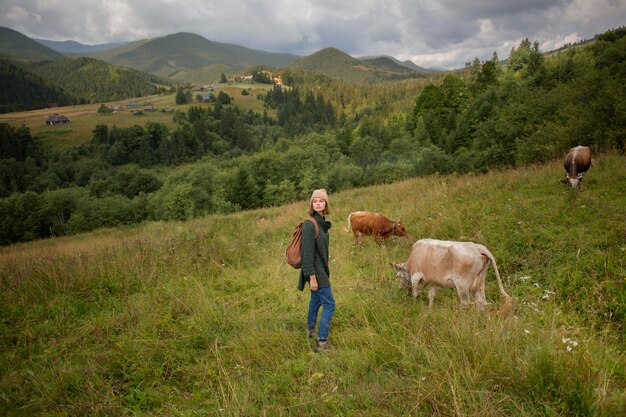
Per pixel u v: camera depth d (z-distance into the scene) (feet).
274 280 22.40
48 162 440.04
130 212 199.31
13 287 21.76
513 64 257.96
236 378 12.42
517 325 13.07
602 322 14.80
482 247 15.79
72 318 18.44
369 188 70.33
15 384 12.80
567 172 31.63
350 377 11.68
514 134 62.64
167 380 13.12
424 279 17.03
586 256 18.66
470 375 10.48
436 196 37.78
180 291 21.02
